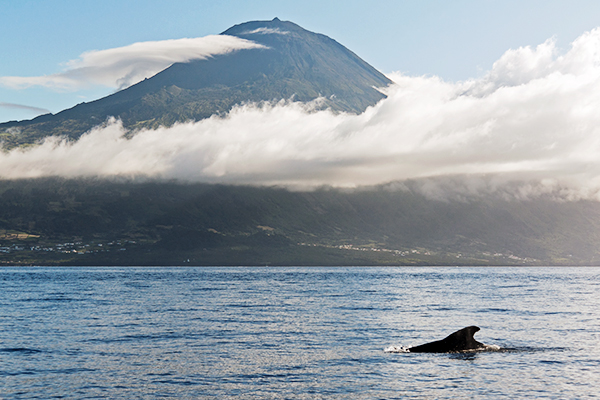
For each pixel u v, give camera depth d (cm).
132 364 4050
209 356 4350
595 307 8525
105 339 5184
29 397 3189
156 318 6956
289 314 7450
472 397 3228
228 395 3259
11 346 4772
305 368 3925
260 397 3222
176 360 4197
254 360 4194
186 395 3253
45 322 6506
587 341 5016
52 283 18600
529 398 3212
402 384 3494
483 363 4062
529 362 4100
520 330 5756
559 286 16725
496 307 8512
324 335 5450
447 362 4103
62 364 4038
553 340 5078
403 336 5394
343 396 3241
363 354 4419
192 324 6328
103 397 3203
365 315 7300
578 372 3794
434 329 5862
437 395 3262
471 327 4566
